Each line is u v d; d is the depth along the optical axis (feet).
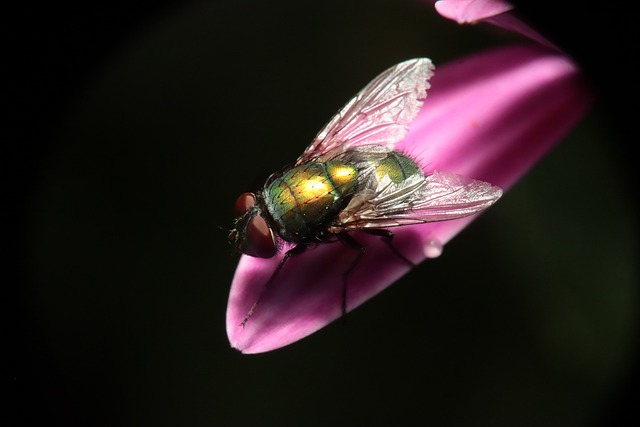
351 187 0.30
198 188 0.34
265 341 0.29
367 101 0.31
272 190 0.30
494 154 0.30
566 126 0.31
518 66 0.31
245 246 0.30
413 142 0.31
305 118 0.34
